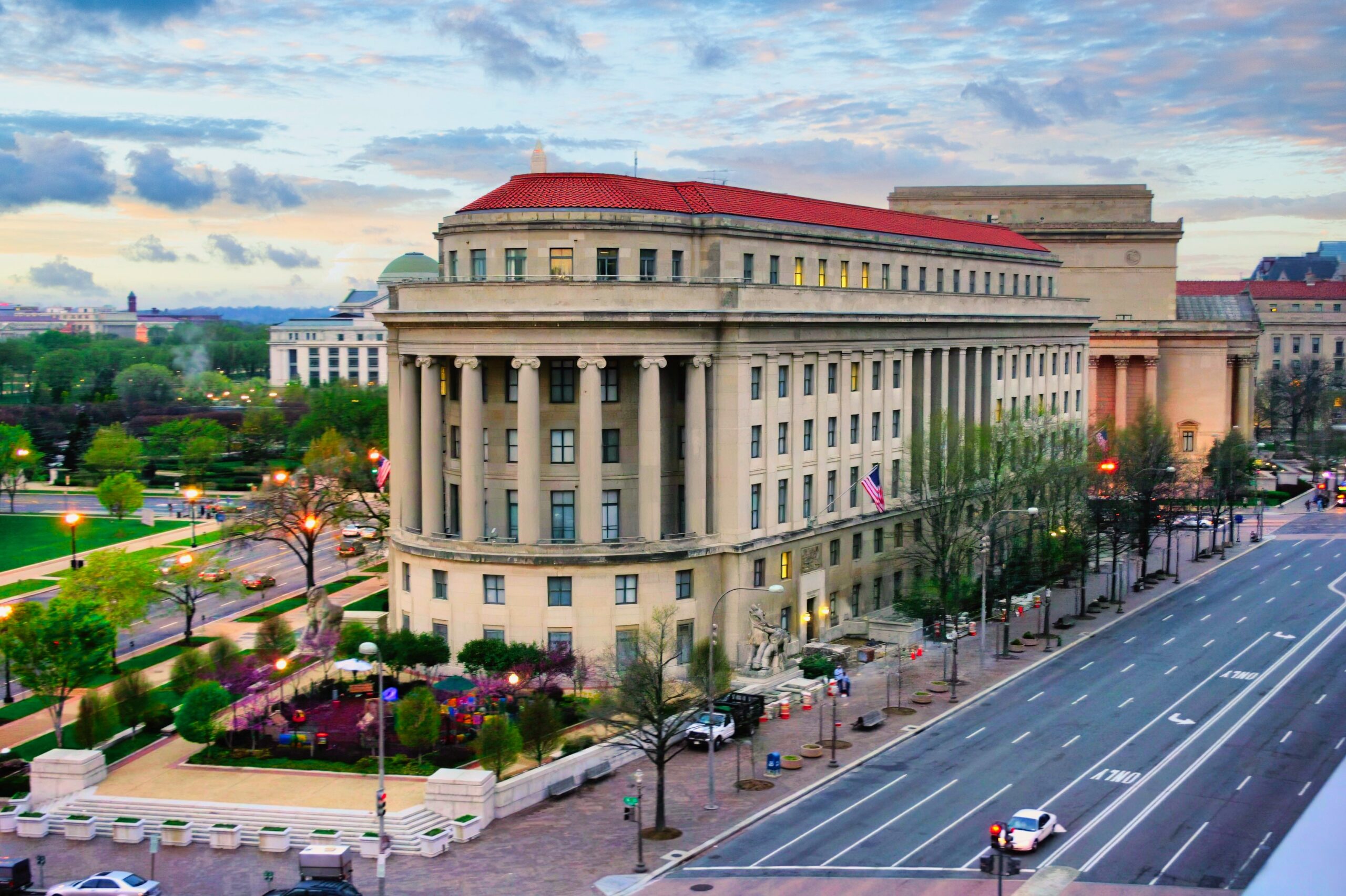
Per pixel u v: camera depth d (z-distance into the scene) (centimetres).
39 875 5278
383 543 12181
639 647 6931
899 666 8706
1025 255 13000
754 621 8400
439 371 8219
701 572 8281
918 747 6931
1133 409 17475
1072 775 6397
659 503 8081
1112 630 9881
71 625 6594
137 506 14300
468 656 7575
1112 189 17512
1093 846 5425
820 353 9169
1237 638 9444
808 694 7750
